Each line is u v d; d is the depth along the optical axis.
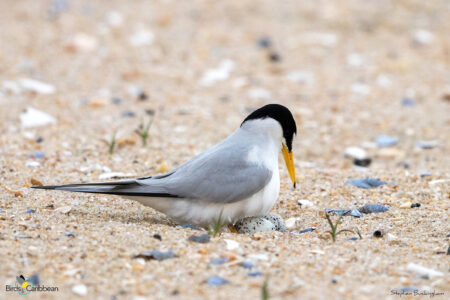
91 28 19.22
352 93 16.16
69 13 20.14
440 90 16.44
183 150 12.18
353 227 8.62
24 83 15.23
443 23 20.97
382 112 15.04
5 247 7.06
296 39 19.42
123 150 11.99
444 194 10.10
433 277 6.69
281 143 8.98
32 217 8.17
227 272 6.70
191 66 17.36
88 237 7.46
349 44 19.33
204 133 13.26
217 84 16.39
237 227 8.53
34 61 16.80
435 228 8.49
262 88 16.25
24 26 19.00
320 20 20.78
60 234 7.54
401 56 18.59
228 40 19.11
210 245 7.41
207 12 21.09
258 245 7.54
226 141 8.81
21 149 11.60
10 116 13.29
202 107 14.80
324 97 15.85
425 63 18.22
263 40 18.94
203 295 6.20
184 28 19.77
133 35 18.95
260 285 6.41
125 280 6.48
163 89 15.79
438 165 12.06
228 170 8.31
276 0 22.25
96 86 15.66
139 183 8.29
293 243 7.71
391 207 9.52
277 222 8.58
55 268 6.66
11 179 10.02
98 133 12.80
